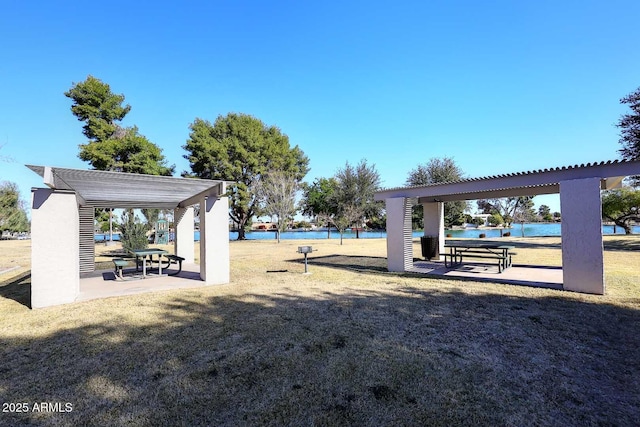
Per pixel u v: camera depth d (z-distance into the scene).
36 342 3.62
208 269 7.02
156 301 5.49
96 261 12.23
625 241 15.97
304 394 2.46
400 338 3.65
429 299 5.48
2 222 27.80
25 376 2.81
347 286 6.73
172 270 9.30
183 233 11.14
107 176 5.73
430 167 25.50
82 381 2.71
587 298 5.36
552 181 6.23
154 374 2.83
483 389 2.52
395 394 2.46
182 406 2.31
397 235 8.73
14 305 5.36
